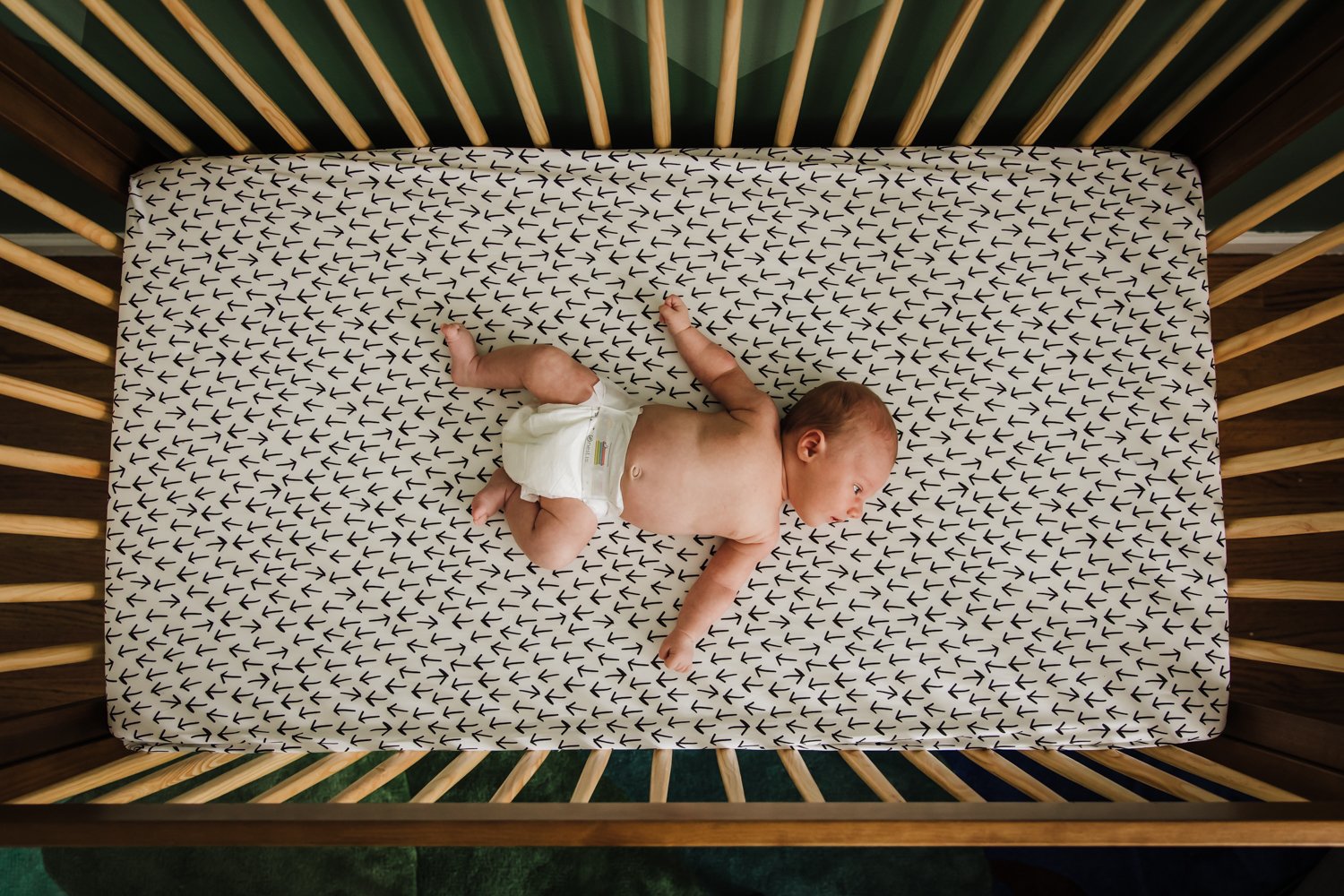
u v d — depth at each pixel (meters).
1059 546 1.43
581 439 1.36
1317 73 1.23
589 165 1.50
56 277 1.34
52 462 1.36
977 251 1.49
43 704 1.78
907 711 1.40
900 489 1.45
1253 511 1.83
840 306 1.49
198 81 1.44
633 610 1.43
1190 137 1.48
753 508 1.36
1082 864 1.68
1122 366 1.46
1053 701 1.40
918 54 1.39
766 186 1.50
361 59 1.28
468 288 1.49
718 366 1.41
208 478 1.44
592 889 1.71
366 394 1.46
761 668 1.41
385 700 1.40
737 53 1.18
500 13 1.14
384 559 1.43
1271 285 1.88
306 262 1.48
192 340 1.46
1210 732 1.39
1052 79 1.43
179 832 0.99
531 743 1.40
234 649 1.41
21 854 1.69
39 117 1.29
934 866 1.70
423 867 1.73
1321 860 1.60
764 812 1.00
